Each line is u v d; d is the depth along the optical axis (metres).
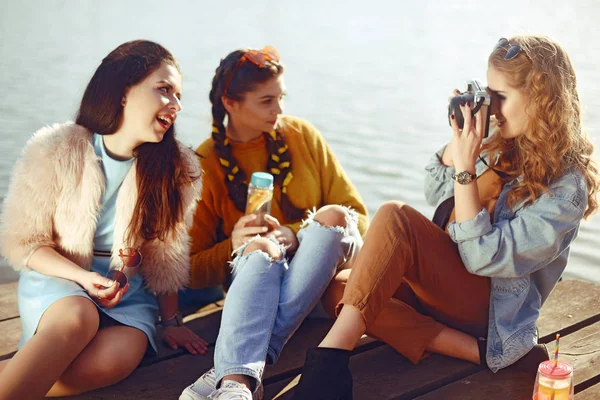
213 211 2.83
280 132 2.87
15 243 2.31
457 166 2.27
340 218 2.42
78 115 2.38
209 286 2.81
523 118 2.23
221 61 2.81
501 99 2.25
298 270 2.35
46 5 16.16
